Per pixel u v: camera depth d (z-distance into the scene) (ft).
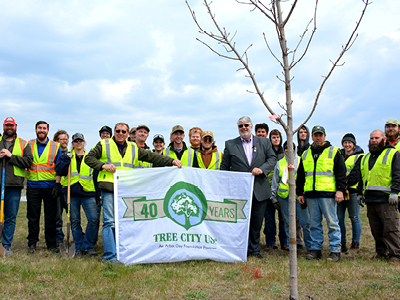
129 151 21.38
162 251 20.17
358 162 23.77
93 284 15.78
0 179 22.38
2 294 14.24
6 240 22.66
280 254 24.08
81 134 23.48
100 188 20.31
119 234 19.93
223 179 22.00
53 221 24.77
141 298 14.16
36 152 24.23
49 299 13.99
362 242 28.19
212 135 25.34
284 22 10.62
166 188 21.04
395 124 24.04
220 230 21.40
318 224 22.56
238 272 18.07
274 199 24.98
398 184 20.83
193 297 14.44
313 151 23.08
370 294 14.67
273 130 26.66
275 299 14.33
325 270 18.66
